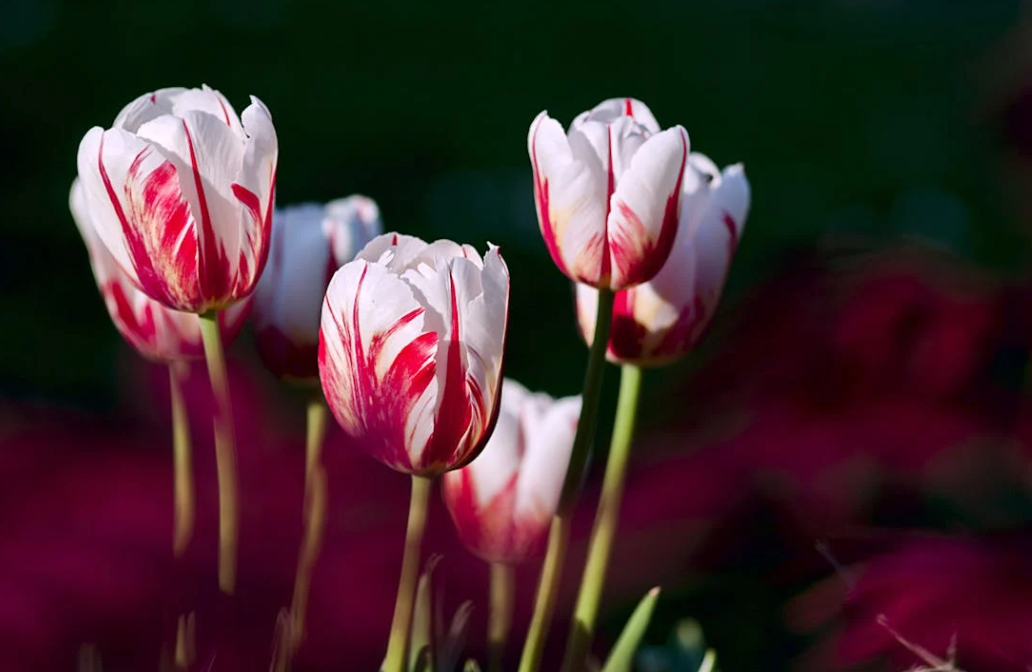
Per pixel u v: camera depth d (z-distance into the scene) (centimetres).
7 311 344
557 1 756
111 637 116
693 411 142
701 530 137
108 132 104
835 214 481
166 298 106
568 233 108
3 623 115
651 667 126
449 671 117
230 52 605
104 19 614
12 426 121
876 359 138
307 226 113
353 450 127
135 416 125
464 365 103
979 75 222
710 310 113
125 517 118
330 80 586
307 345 113
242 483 123
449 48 657
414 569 106
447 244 106
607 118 111
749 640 159
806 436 137
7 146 468
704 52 729
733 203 113
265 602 117
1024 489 147
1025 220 199
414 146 511
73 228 402
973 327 139
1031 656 117
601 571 113
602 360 109
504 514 114
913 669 118
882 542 125
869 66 743
